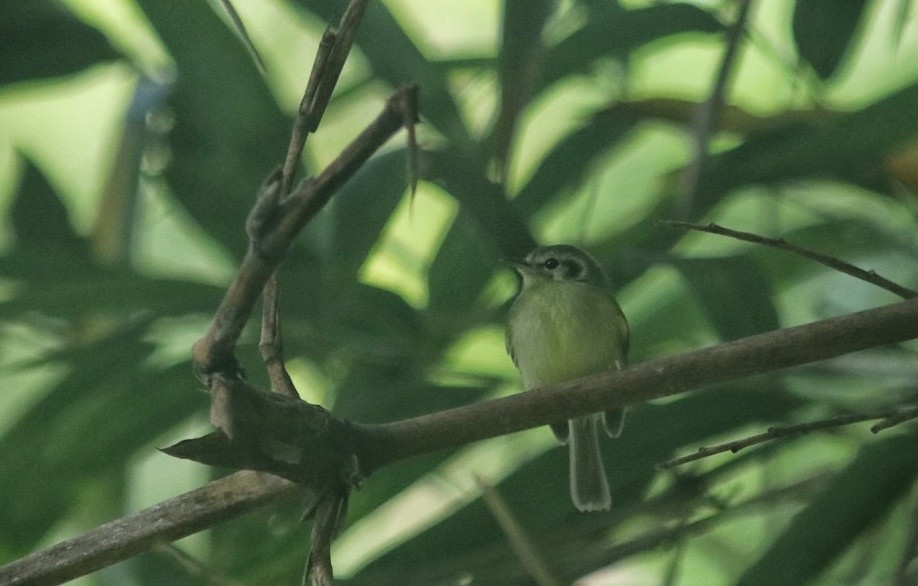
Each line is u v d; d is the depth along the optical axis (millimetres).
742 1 8727
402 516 13500
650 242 10250
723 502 9180
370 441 5617
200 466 12133
